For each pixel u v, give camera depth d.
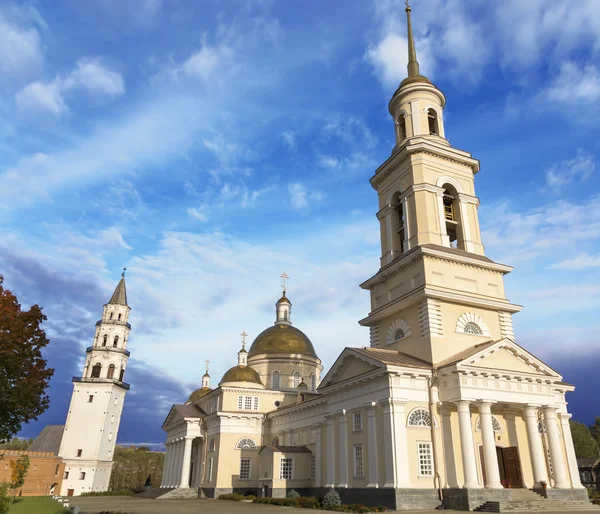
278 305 75.38
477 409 35.19
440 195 42.56
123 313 101.19
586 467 69.56
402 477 30.73
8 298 28.69
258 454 50.94
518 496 31.23
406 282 39.84
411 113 46.91
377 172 47.31
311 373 68.12
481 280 40.12
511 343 34.81
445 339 36.22
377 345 42.25
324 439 40.50
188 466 59.16
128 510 34.44
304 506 36.19
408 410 32.69
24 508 35.44
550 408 34.94
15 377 27.59
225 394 58.31
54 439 94.06
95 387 90.81
